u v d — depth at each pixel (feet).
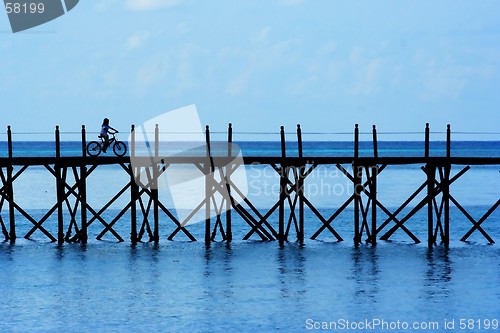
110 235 508.53
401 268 390.63
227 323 299.58
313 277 370.73
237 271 384.06
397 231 526.57
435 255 425.69
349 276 372.79
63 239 465.88
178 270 386.32
